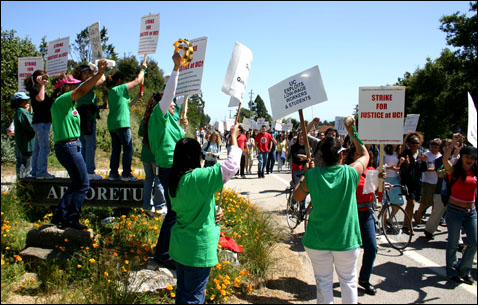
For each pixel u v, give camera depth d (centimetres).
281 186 1274
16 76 1370
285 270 518
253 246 521
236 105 530
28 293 388
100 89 1952
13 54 1366
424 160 748
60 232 464
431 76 3978
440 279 503
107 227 550
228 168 313
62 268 428
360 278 461
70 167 461
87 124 593
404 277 509
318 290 352
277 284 474
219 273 431
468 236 484
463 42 3550
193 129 4194
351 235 345
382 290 468
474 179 486
